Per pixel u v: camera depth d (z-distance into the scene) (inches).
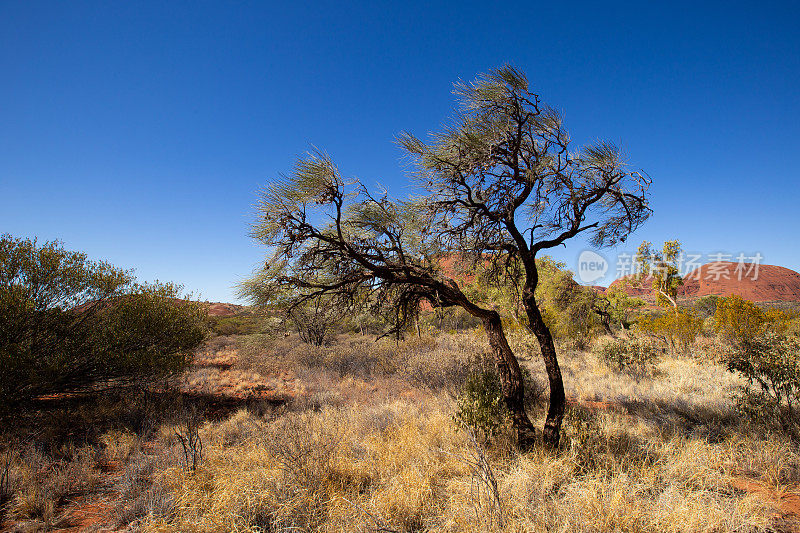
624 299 1038.4
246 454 192.9
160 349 368.8
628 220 212.8
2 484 161.0
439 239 210.5
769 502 138.5
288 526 127.2
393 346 574.2
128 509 150.8
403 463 176.6
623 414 272.7
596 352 518.3
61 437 248.8
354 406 307.6
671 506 130.0
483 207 192.5
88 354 318.7
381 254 208.4
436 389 358.6
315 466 166.7
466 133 168.9
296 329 783.1
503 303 408.5
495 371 265.1
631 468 164.6
